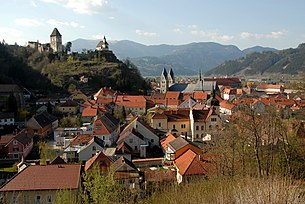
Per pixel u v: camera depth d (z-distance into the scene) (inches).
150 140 2920.8
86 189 1362.0
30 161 2578.7
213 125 3191.4
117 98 5059.1
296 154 1259.8
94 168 1453.0
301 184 705.0
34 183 1459.2
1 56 6461.6
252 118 1626.5
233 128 1727.4
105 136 2999.5
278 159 1239.5
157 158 2464.3
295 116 2989.7
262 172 1154.7
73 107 4680.1
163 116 3339.1
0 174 2345.0
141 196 1093.1
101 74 7194.9
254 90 7583.7
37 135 3499.0
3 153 2785.4
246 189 595.8
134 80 7559.1
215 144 1935.3
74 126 3818.9
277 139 1464.1
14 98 4311.0
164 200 709.3
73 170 1566.2
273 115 1835.6
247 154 1433.3
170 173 1612.9
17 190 1418.6
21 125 3892.7
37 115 3725.4
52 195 1425.9
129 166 1660.9
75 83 6579.7
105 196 1069.8
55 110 4645.7
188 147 2202.3
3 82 5378.9
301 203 532.7
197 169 1582.2
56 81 6535.4
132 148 2691.9
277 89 7667.3
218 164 1460.4
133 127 2930.6
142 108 4847.4
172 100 5064.0
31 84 6230.3
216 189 688.4
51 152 2640.3
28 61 7765.8
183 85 6870.1
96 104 4702.3
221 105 4153.5
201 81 6683.1
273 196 537.6
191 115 3260.3
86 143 2736.2
